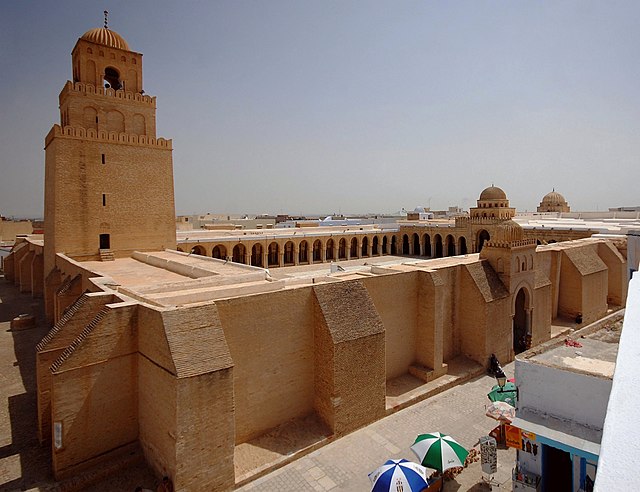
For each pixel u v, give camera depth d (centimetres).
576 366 908
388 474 1117
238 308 1399
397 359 1967
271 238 4519
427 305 1991
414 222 5981
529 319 2420
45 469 1274
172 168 2916
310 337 1599
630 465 163
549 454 1034
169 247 2906
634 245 1809
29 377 1897
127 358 1336
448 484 1295
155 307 1274
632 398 213
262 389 1472
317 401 1602
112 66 2744
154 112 2870
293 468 1351
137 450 1354
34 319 2597
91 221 2595
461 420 1650
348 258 5325
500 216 4738
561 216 6669
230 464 1248
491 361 2134
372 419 1633
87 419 1266
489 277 2227
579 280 2819
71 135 2502
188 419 1166
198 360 1195
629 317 322
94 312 1495
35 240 4219
